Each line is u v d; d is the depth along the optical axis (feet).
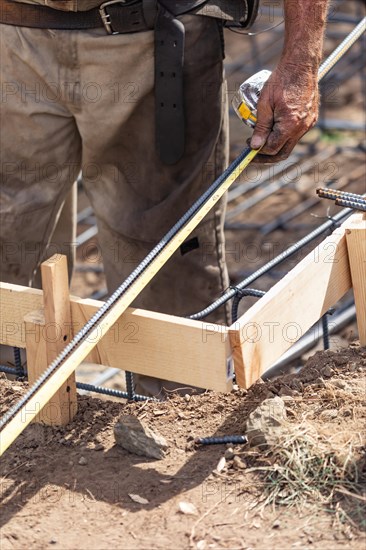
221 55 13.74
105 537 9.07
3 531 9.24
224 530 8.99
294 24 11.59
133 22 12.85
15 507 9.59
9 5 13.09
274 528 8.96
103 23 12.94
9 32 13.26
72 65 13.25
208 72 13.67
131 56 13.14
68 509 9.52
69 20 13.01
